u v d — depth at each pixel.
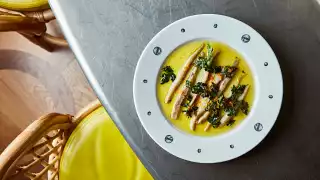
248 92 0.71
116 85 0.74
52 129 0.93
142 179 1.02
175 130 0.71
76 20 0.76
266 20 0.72
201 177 0.72
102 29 0.75
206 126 0.71
